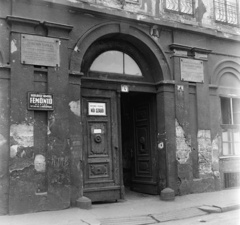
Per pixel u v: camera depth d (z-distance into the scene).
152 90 9.91
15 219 7.03
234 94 11.30
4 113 7.52
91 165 8.92
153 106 10.09
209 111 10.48
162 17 9.91
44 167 7.82
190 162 9.92
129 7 9.33
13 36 7.70
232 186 10.76
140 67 10.00
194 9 10.61
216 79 10.91
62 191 7.91
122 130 11.37
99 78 9.10
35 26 7.97
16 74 7.65
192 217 7.80
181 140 9.85
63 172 7.97
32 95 7.77
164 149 9.65
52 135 7.93
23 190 7.49
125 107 11.17
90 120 9.03
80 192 8.25
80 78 8.50
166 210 8.10
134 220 7.37
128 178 11.20
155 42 9.70
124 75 9.70
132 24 9.34
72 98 8.33
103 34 8.89
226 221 7.25
